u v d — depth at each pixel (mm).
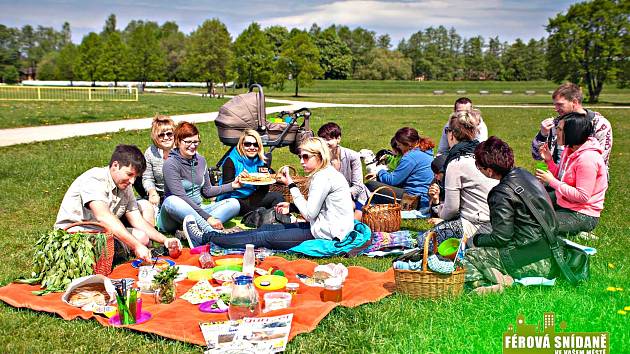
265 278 4988
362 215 6754
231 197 7172
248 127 7723
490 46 174250
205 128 19688
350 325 4184
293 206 6855
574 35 48750
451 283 4570
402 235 6184
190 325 4082
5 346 3830
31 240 6422
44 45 148500
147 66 90750
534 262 4809
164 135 6910
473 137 5715
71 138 15617
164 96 49625
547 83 106562
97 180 5336
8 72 102562
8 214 7703
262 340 3805
